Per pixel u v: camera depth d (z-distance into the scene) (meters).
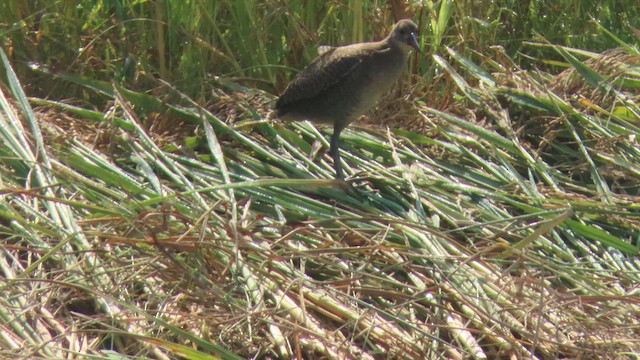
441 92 12.71
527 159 11.10
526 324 8.43
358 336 8.13
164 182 10.27
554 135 11.45
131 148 10.61
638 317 8.76
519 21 14.73
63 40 12.52
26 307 8.12
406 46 11.39
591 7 14.55
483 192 10.38
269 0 12.66
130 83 12.30
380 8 13.34
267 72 12.76
